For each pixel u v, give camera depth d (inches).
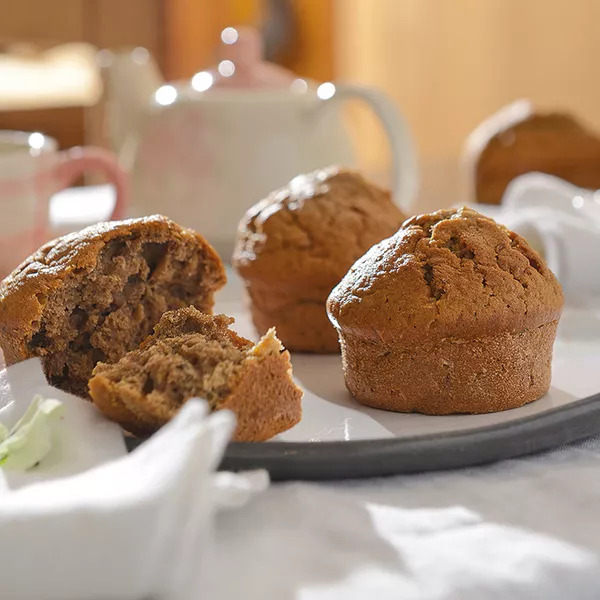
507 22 58.9
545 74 58.3
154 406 21.2
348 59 62.3
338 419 22.7
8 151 28.2
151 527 18.5
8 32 49.6
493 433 21.4
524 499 20.5
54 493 18.9
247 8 59.9
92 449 20.9
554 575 19.0
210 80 31.8
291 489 20.6
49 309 23.4
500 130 37.9
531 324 23.0
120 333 24.0
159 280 24.3
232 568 19.0
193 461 18.8
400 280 23.0
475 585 18.8
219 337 22.1
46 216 28.1
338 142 31.2
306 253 26.3
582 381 24.0
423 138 62.1
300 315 26.3
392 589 18.7
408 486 20.9
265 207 27.2
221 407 21.2
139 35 55.7
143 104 32.2
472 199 38.2
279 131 30.5
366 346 23.1
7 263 27.3
